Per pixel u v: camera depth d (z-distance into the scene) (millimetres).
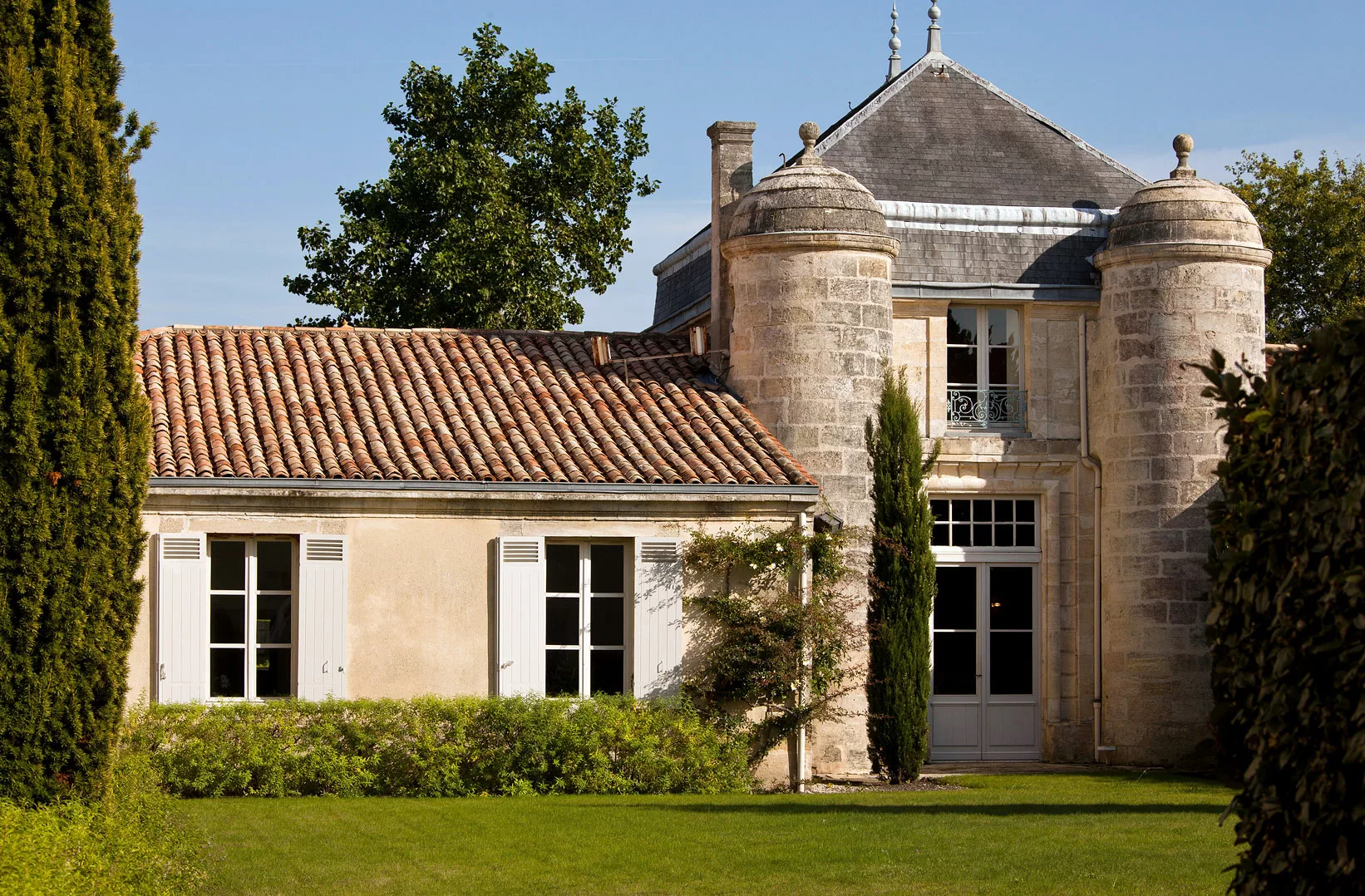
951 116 21312
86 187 10250
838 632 16609
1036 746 19594
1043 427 19672
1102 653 19203
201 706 14812
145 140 10836
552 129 28344
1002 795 15352
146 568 15219
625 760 15547
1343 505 5141
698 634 16453
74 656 9984
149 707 14711
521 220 27078
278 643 15641
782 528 16688
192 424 16406
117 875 8359
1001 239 19891
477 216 26531
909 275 19484
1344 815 5086
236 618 15586
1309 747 5309
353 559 15711
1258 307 19109
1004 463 19453
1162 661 18469
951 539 19703
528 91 27875
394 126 27984
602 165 28031
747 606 16438
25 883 7414
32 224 9945
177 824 10391
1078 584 19500
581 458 16609
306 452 15977
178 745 14570
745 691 16250
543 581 16047
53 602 9883
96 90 10547
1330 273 29328
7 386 9859
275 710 15000
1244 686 5703
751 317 18328
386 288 26922
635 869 10445
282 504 15523
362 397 17594
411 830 12078
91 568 10055
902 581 17500
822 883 9898
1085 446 19609
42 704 9836
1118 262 19172
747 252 18359
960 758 19438
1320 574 5227
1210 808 13797
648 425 17688
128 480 10328
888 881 9891
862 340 18125
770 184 18484
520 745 15211
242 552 15641
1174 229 18875
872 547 17656
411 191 27109
